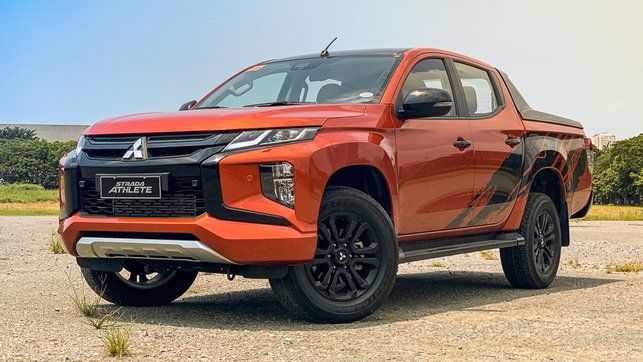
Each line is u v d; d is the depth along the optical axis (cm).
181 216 487
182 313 559
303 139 487
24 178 17062
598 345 427
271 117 491
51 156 17238
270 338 448
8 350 410
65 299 626
